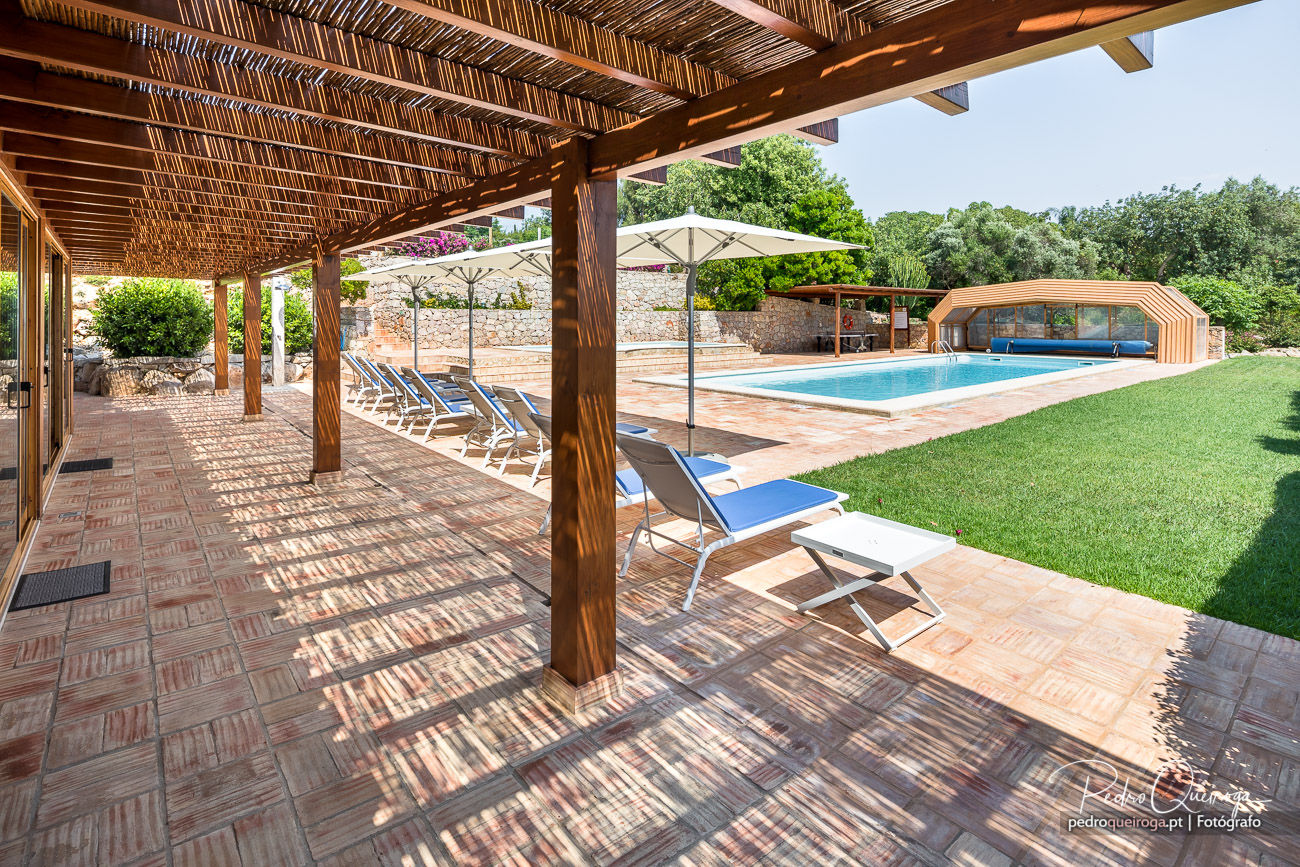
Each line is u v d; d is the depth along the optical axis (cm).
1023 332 2481
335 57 204
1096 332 2322
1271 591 367
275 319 1490
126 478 660
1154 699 274
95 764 238
